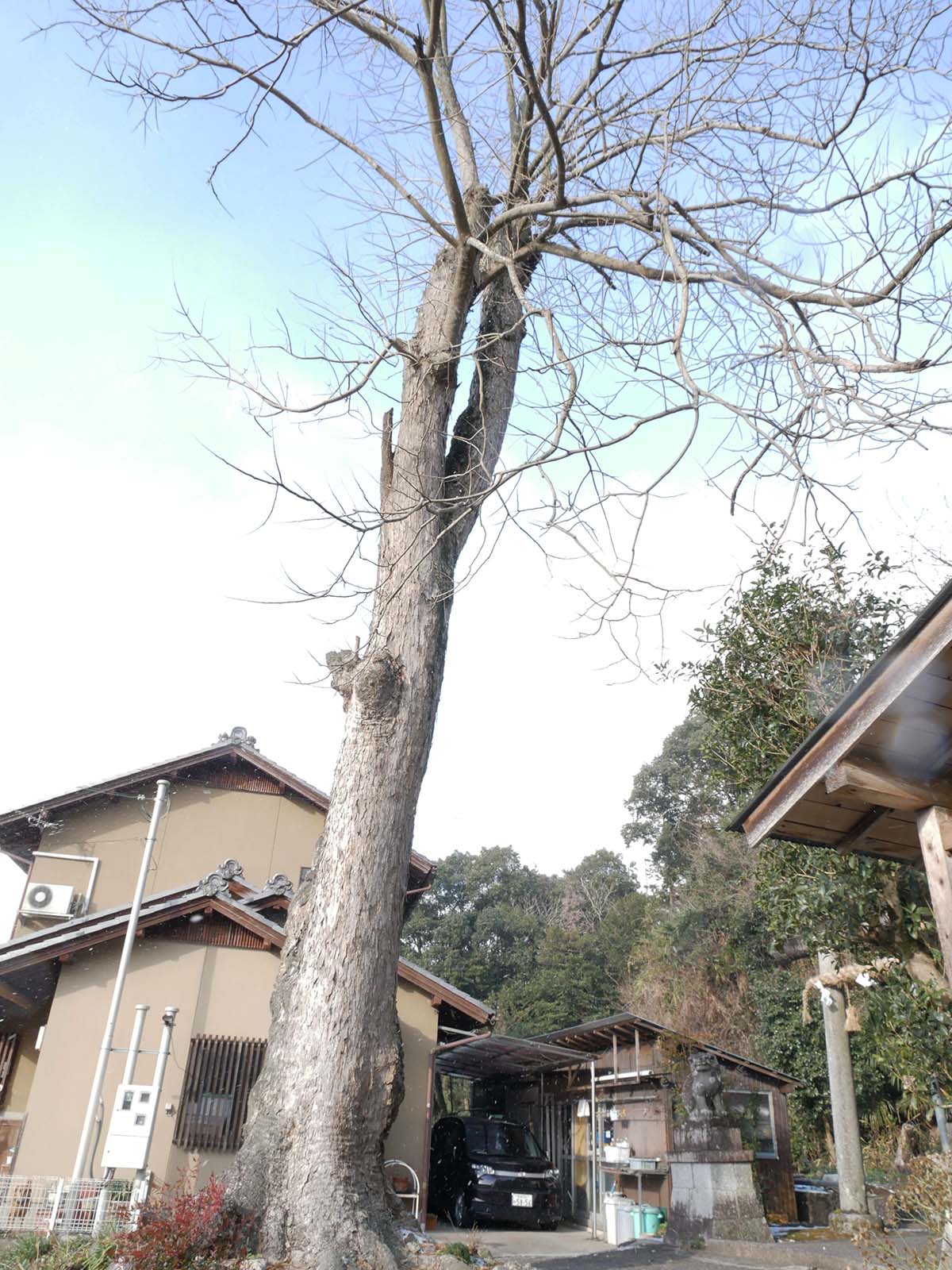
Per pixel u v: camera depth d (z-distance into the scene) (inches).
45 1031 430.9
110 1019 394.9
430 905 1697.8
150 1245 212.4
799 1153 706.2
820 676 308.8
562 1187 632.4
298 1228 215.2
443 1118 607.2
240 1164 226.2
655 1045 548.1
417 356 269.7
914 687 141.7
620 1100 586.6
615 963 1315.2
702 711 361.4
